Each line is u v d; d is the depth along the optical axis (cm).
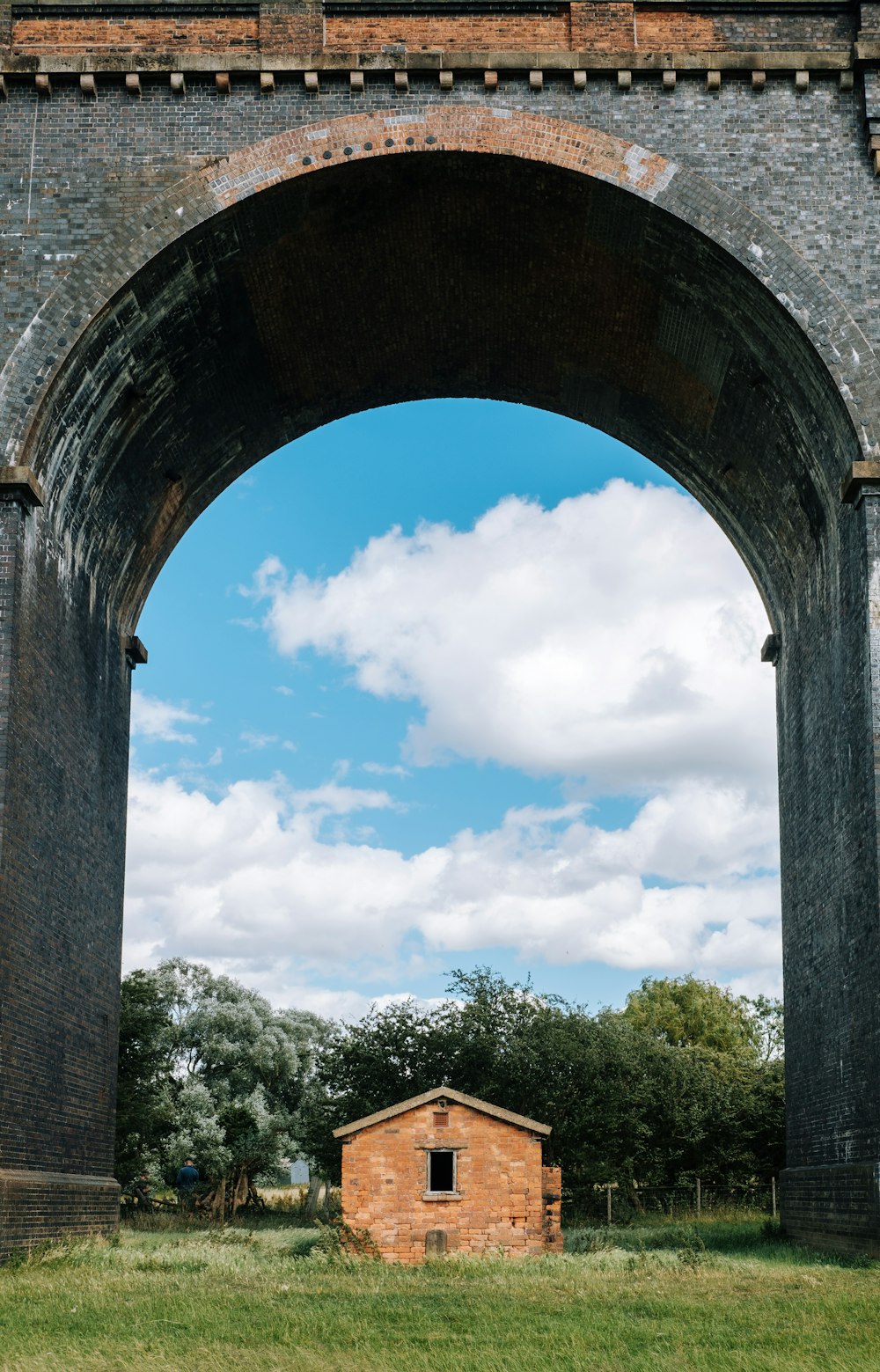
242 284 2256
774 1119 4244
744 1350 1212
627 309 2366
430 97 2147
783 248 2080
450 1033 3472
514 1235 2117
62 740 2139
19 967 1909
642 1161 3888
